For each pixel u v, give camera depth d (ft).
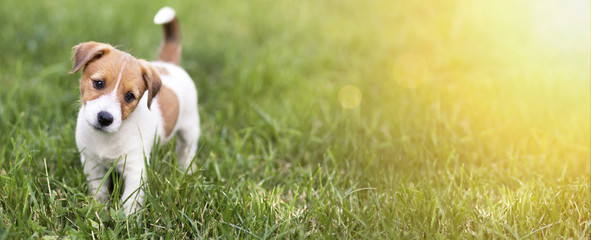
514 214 4.86
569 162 5.65
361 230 4.68
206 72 7.24
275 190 5.24
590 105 6.64
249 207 4.94
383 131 6.15
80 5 8.61
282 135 6.07
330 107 6.59
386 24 9.95
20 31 7.35
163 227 4.69
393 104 6.59
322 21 9.75
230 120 6.17
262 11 9.84
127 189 4.83
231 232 4.68
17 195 4.62
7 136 5.39
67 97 6.04
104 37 7.50
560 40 9.17
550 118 6.31
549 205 4.90
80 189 4.90
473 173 5.44
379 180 5.27
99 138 4.78
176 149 5.52
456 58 8.12
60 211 4.66
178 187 4.82
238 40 8.32
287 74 7.14
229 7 9.80
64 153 5.28
